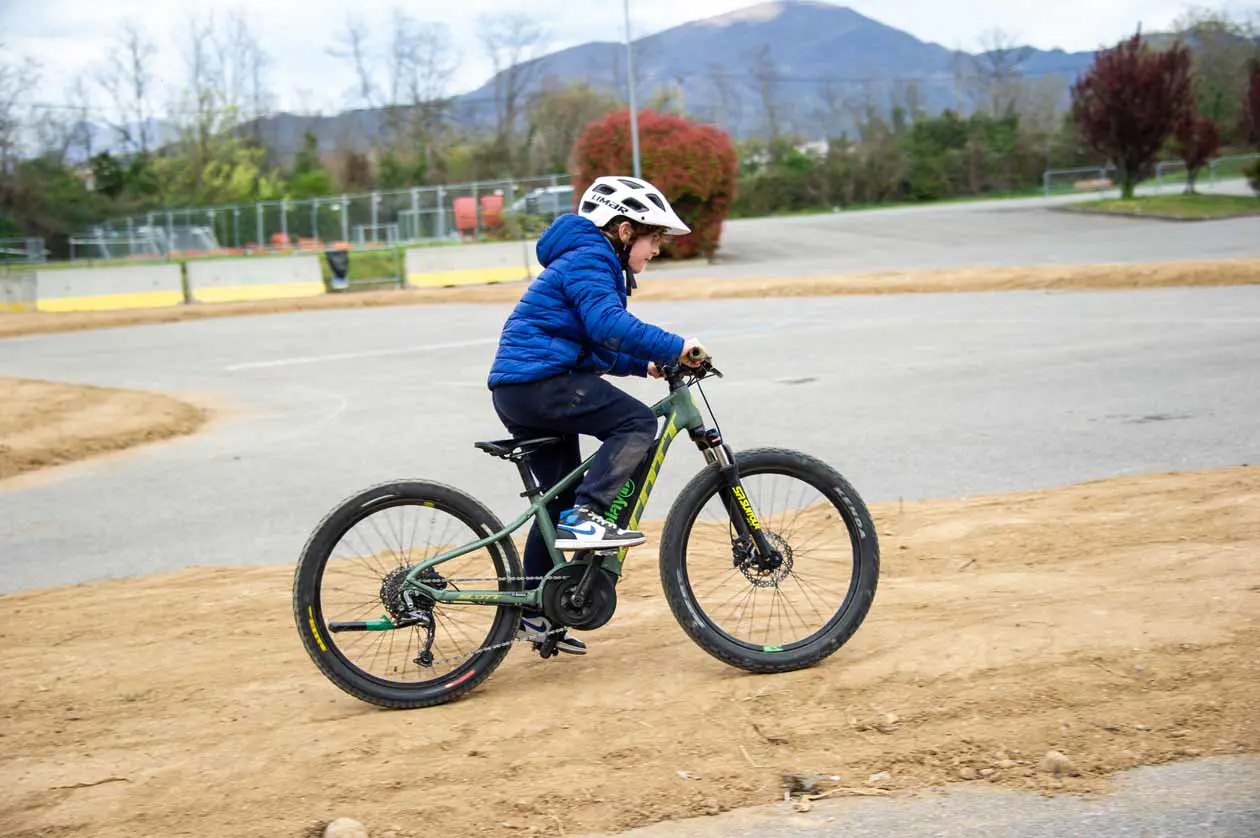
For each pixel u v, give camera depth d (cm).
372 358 1822
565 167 7475
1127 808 343
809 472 467
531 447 460
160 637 569
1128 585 532
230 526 845
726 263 3478
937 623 498
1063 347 1416
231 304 3000
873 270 2855
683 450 1002
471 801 372
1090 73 4497
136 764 415
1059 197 5462
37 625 600
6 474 1111
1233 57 7475
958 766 375
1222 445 859
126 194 7225
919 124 7112
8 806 389
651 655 495
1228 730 383
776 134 8162
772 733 404
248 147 8162
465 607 475
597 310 441
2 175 6688
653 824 355
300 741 426
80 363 1958
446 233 4991
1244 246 2750
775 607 505
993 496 755
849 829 344
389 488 452
